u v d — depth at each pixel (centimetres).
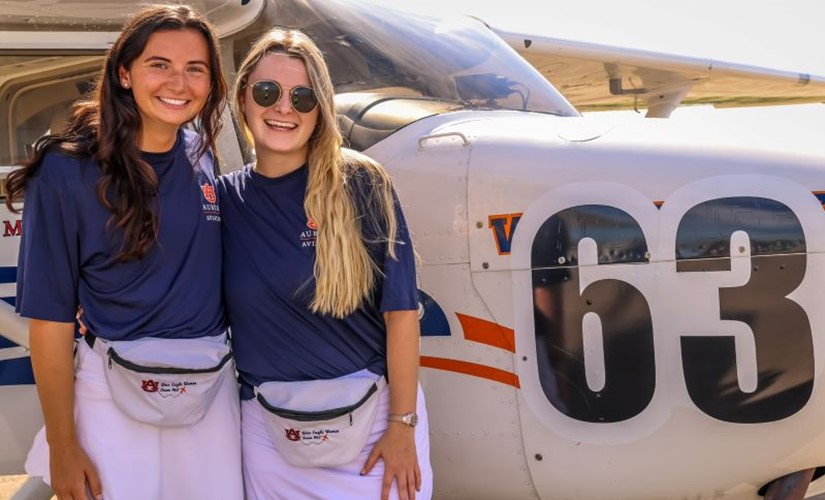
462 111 319
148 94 206
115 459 210
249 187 223
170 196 212
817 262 252
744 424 253
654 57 573
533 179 270
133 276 209
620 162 268
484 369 271
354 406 214
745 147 272
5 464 309
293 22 332
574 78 611
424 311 279
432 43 358
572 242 262
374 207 220
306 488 221
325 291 212
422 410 229
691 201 258
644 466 259
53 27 314
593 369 260
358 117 311
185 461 216
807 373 250
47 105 321
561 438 264
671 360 255
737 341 252
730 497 264
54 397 209
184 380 208
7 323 285
